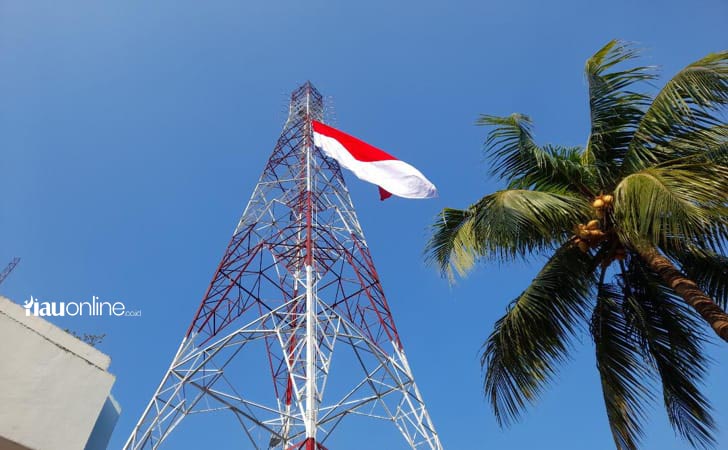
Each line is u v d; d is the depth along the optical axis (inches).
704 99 481.4
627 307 581.3
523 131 614.5
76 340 546.9
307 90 1455.5
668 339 557.0
